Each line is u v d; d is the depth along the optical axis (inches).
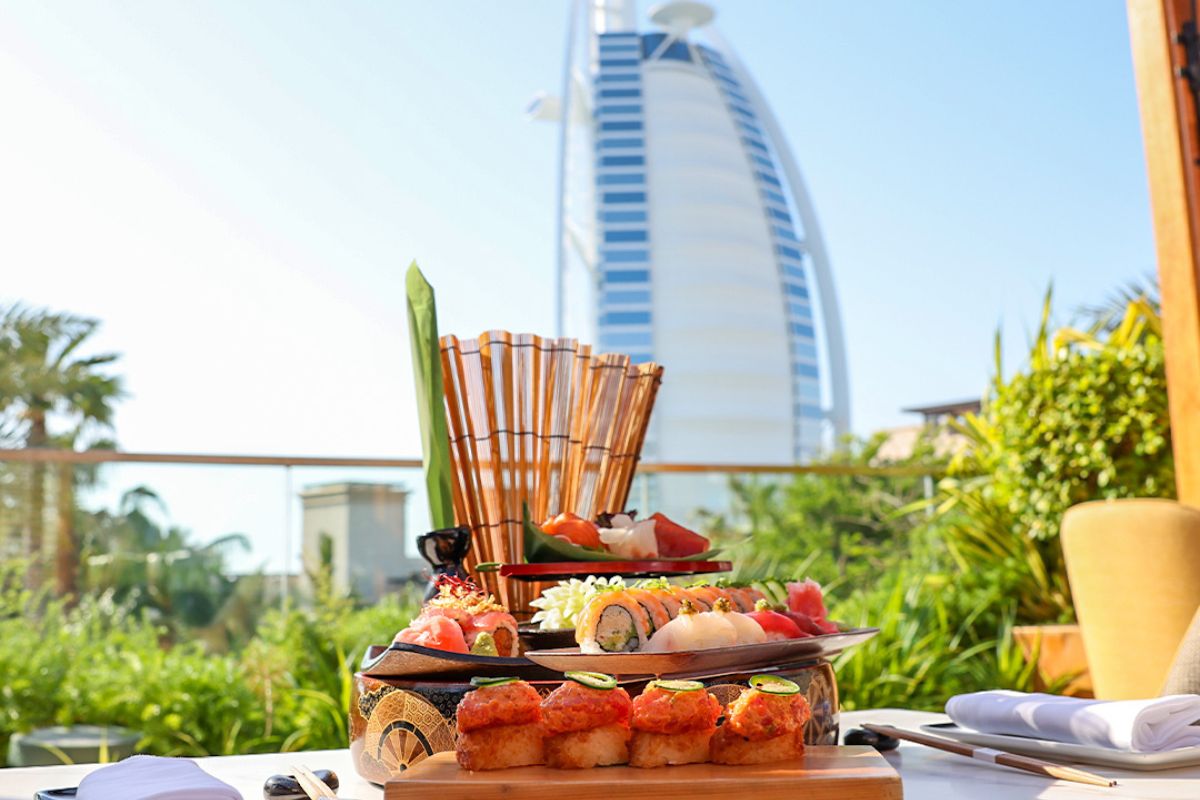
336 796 27.8
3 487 141.3
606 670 29.7
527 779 23.8
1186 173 101.6
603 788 23.5
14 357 425.4
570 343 46.8
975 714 36.0
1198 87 102.1
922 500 168.9
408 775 24.6
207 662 135.9
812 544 165.0
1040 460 141.0
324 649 133.1
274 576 147.6
